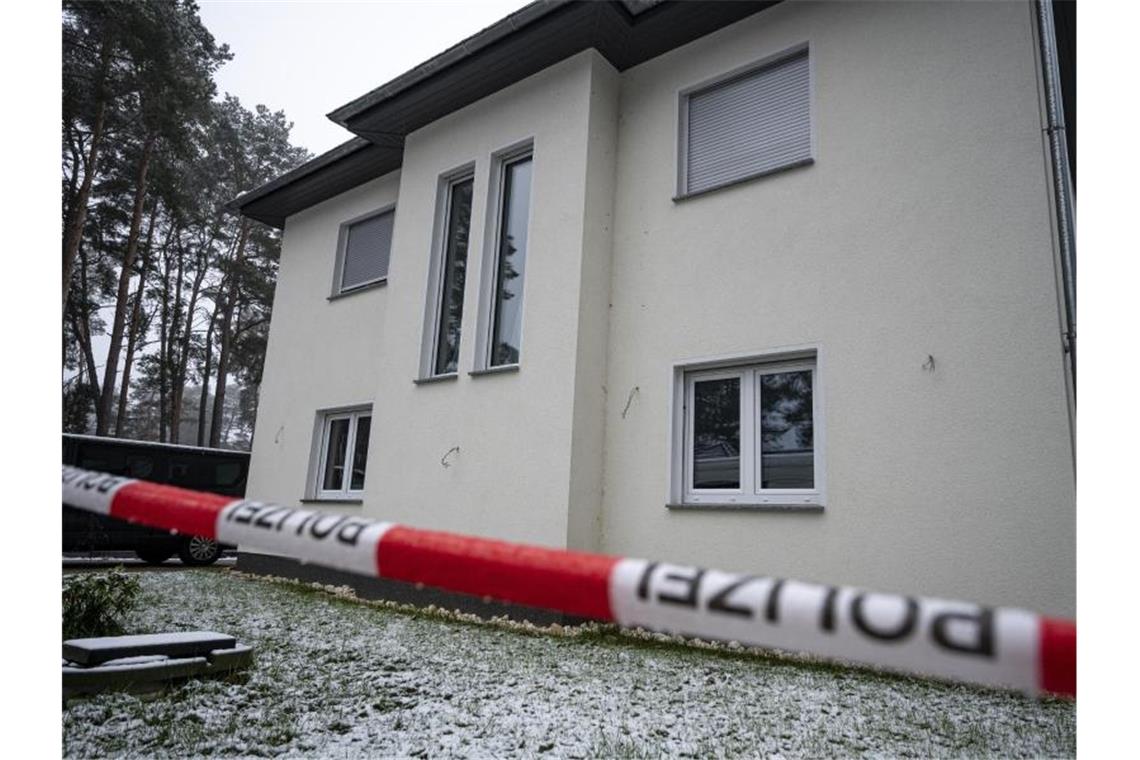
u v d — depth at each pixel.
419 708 3.83
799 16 7.03
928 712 3.97
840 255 6.30
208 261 31.12
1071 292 4.80
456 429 8.16
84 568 12.00
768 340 6.56
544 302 7.64
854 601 0.85
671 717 3.75
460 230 9.27
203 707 3.67
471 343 8.27
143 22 21.53
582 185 7.64
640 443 7.17
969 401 5.42
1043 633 0.73
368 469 9.08
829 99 6.65
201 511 1.36
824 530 5.86
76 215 21.34
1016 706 4.14
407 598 7.92
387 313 9.50
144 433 38.53
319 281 11.85
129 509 1.45
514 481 7.43
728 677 4.74
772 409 6.57
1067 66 6.54
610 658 5.26
